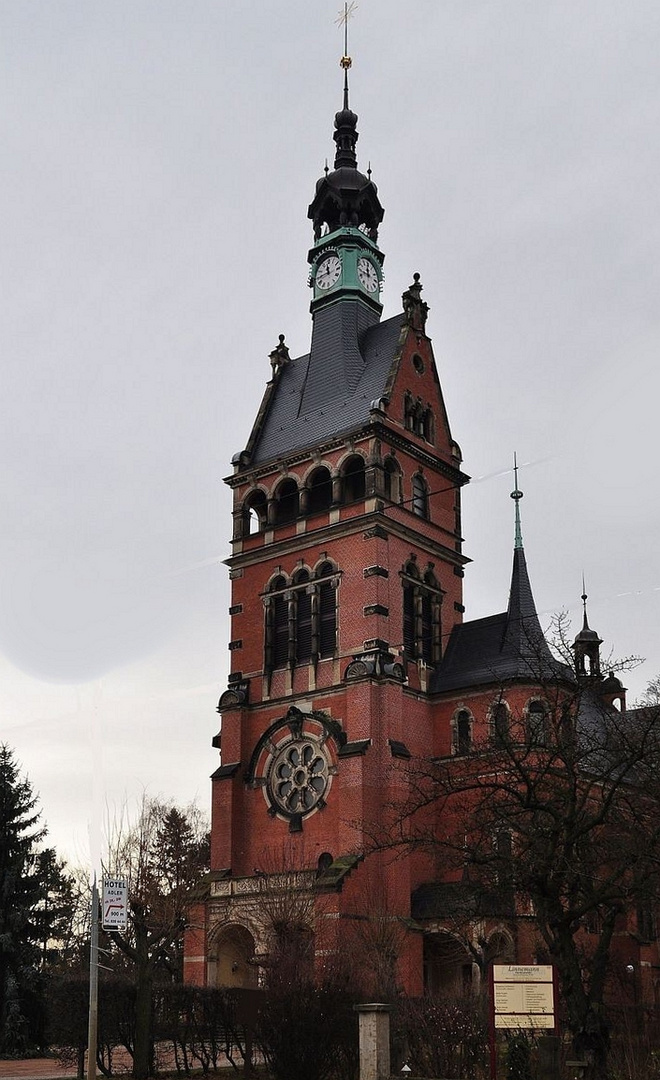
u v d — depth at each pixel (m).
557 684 41.50
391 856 63.16
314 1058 36.97
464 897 50.97
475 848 37.78
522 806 36.34
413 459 76.00
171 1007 46.81
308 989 38.56
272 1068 37.78
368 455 72.81
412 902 63.88
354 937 57.19
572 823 35.00
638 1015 41.59
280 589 75.00
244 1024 45.84
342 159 88.50
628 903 37.38
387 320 81.31
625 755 41.22
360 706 66.88
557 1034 29.91
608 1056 34.72
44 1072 46.97
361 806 64.19
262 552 76.06
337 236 84.56
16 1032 56.41
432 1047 37.03
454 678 71.56
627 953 66.44
